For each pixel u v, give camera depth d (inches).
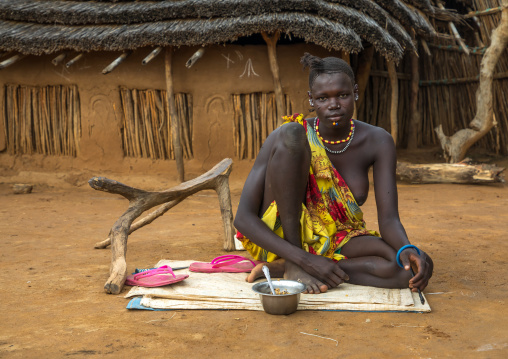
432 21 480.7
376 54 485.7
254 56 348.8
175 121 344.8
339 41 300.7
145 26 328.2
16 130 379.6
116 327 103.8
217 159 358.9
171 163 362.0
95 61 360.5
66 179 369.1
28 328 103.9
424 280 112.4
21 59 370.0
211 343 95.1
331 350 91.5
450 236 197.9
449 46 497.4
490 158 472.7
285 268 125.9
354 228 135.7
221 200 182.9
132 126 364.2
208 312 112.7
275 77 338.6
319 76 123.9
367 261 124.3
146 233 212.5
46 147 378.9
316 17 308.3
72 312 113.6
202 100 354.6
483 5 475.2
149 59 312.8
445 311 112.0
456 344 93.8
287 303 108.2
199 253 175.0
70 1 359.9
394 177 131.0
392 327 102.4
